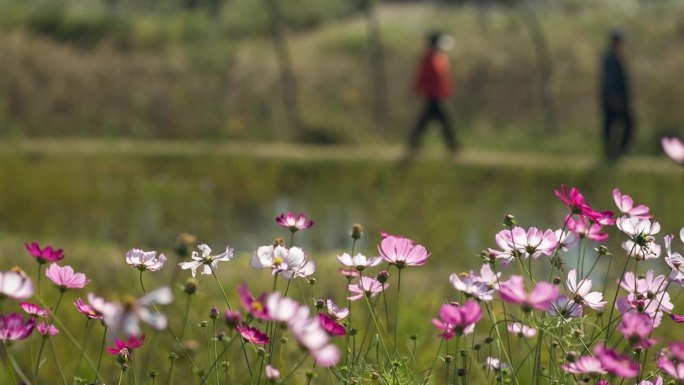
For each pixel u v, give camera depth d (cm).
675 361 204
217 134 2214
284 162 1585
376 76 2520
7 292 194
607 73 1565
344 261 249
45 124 2258
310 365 352
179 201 1388
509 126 2236
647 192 1325
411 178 1487
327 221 1228
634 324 194
